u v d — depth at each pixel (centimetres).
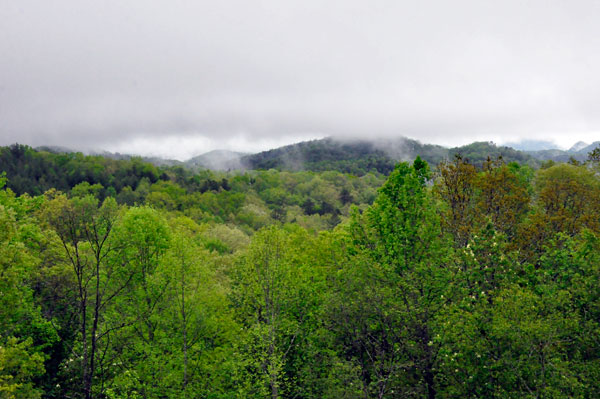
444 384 1872
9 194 2533
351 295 1947
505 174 2319
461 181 2242
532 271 1975
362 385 1712
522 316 1551
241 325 2447
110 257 2358
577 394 1431
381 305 1831
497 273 1808
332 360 1912
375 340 1980
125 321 2102
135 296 2322
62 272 2445
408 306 1855
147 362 2070
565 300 1595
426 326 1847
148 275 2312
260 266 2359
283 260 2380
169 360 2070
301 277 2527
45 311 2338
